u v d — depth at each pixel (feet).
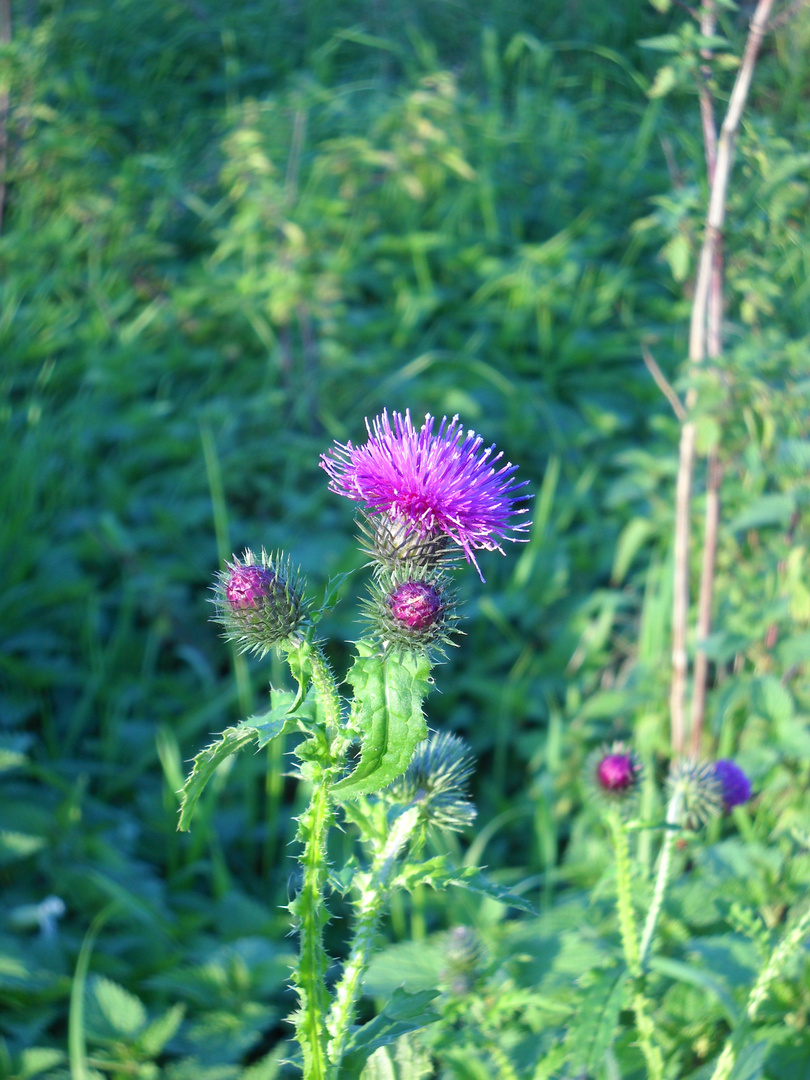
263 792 2.10
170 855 1.85
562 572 2.41
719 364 1.83
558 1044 1.26
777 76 2.96
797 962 1.44
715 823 1.73
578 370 3.09
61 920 1.66
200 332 3.13
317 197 3.29
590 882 1.69
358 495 1.26
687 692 2.04
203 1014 1.55
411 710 1.11
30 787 1.87
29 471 2.51
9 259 3.25
